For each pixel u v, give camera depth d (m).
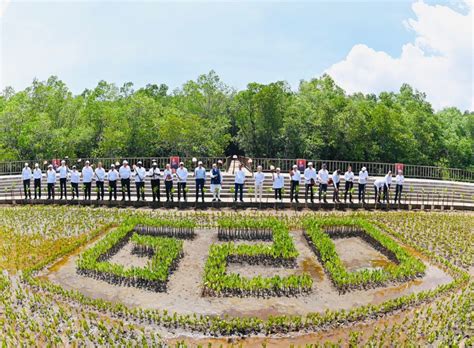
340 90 69.25
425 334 9.37
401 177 23.86
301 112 51.75
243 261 14.40
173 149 48.00
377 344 8.98
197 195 22.67
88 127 45.66
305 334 9.48
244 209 22.56
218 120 52.88
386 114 52.28
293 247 14.83
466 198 27.70
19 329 9.38
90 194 23.64
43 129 41.44
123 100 53.25
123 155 46.28
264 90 49.41
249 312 10.61
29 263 13.77
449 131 62.81
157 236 17.31
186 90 56.38
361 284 12.36
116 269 12.55
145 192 25.69
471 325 9.88
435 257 14.94
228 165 32.88
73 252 15.05
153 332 9.43
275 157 52.28
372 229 17.23
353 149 51.53
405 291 12.02
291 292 11.77
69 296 11.11
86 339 9.01
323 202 23.50
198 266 13.89
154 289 11.91
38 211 21.23
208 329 9.62
